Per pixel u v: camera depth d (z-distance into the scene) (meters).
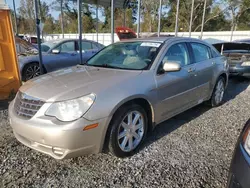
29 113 2.49
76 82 2.71
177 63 3.14
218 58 4.77
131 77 2.89
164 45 3.49
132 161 2.75
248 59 7.11
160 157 2.84
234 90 6.52
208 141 3.27
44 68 7.21
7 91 5.04
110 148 2.66
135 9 32.59
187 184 2.35
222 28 32.03
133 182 2.38
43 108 2.41
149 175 2.49
